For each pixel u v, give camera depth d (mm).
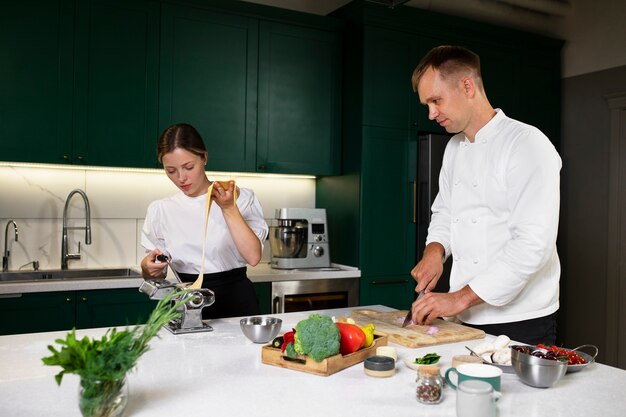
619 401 1154
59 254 3262
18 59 2865
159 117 3211
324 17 3658
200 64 3318
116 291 2859
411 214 3785
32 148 2908
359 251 3594
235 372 1293
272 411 1055
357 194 3631
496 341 1411
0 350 1452
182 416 1021
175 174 1927
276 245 3547
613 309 4207
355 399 1132
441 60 1841
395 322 1835
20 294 2645
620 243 4184
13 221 3086
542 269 1817
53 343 1525
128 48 3127
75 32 2994
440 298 1653
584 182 4410
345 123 3787
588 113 4383
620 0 4168
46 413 1029
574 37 4473
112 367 938
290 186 3998
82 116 3021
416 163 3820
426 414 1059
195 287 1697
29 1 2883
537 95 4363
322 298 3453
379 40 3664
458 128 1936
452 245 2018
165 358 1396
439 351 1529
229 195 1754
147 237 2158
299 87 3645
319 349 1266
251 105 3475
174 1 3227
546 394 1195
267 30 3525
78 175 3305
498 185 1835
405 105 3768
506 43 4172
